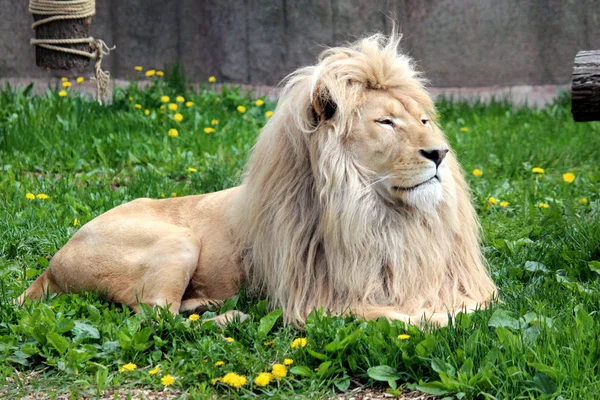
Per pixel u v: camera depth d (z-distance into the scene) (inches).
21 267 350.3
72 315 286.4
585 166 517.0
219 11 799.1
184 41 805.9
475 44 789.9
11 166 490.6
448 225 287.3
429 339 236.1
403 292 278.2
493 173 498.0
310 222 282.2
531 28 784.3
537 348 230.2
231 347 254.1
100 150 512.1
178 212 319.0
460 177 300.8
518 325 249.0
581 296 286.0
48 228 385.4
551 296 285.0
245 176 299.0
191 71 808.9
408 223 278.2
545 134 594.9
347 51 284.8
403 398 226.7
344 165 272.8
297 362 245.4
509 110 695.7
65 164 504.7
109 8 794.2
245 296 295.7
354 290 275.9
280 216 282.0
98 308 293.7
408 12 789.2
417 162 265.9
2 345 260.1
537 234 374.0
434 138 269.3
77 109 589.3
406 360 233.8
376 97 277.1
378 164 271.7
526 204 421.1
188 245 295.9
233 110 670.5
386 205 276.2
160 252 293.4
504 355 229.9
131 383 240.7
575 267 321.4
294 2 790.5
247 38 799.1
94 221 314.0
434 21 788.6
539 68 789.2
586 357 228.7
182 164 501.0
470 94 783.1
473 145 553.6
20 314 280.7
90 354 255.0
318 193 277.6
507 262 337.7
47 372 252.7
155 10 800.3
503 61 790.5
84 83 779.4
